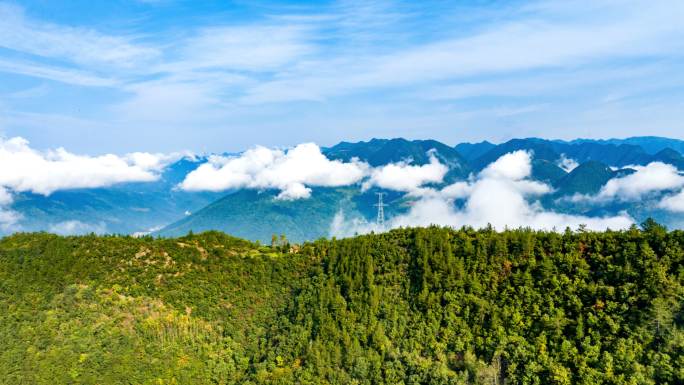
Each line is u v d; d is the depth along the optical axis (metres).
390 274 199.00
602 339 152.25
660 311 147.88
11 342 184.50
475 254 191.12
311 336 188.12
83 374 178.50
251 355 195.88
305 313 197.12
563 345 153.12
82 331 189.12
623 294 156.50
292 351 186.00
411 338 175.50
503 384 155.50
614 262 166.38
